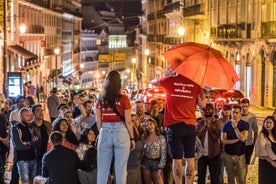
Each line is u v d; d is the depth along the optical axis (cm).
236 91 3869
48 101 2517
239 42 5606
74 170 1228
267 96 4931
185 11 7281
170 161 1455
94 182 1258
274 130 1388
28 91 3900
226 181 1705
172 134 1102
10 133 1630
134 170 1380
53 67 9912
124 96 1075
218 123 1497
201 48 1089
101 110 1080
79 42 13625
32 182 1484
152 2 11444
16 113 1755
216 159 1504
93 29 16525
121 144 1071
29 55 6225
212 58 1070
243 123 1462
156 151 1410
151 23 11394
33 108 1484
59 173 1212
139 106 1548
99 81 15550
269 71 4897
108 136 1073
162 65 9656
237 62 5712
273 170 1392
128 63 18288
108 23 17000
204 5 6625
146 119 1420
